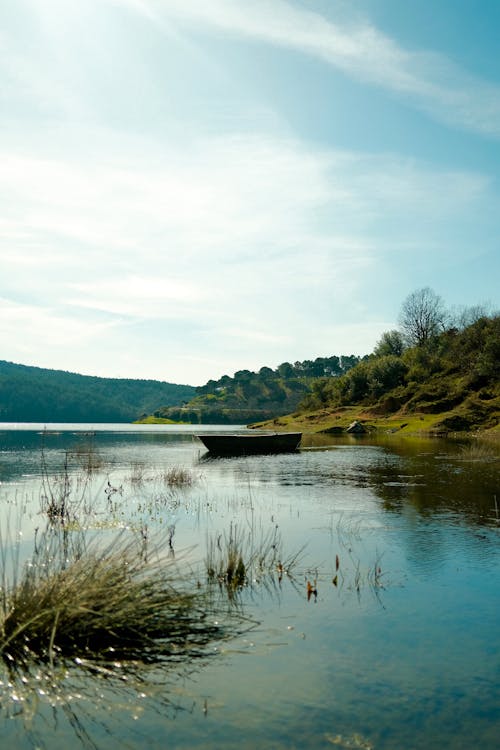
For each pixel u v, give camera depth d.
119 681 5.90
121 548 10.92
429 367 89.69
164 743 4.83
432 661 6.37
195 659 6.39
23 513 14.90
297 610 7.92
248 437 37.16
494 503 16.34
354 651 6.62
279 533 12.65
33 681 5.86
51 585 7.08
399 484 20.42
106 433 81.44
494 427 56.91
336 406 92.38
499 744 4.83
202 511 15.38
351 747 4.78
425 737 4.93
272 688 5.77
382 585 9.01
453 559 10.48
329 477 22.81
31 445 44.53
